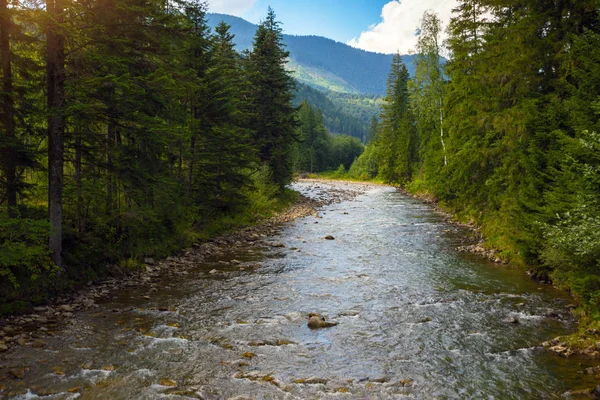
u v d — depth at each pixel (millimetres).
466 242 19250
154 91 11234
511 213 14742
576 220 8352
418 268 14617
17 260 8977
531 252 12805
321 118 121312
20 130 10828
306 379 6840
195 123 18859
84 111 10125
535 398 6238
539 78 14641
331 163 120750
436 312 10195
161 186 12883
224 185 22234
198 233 19000
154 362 7395
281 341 8422
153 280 12836
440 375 7008
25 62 10258
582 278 9195
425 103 42719
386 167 68312
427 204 37500
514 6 15945
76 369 7062
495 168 18578
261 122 32750
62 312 9742
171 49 12234
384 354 7852
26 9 9078
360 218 28125
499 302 10906
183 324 9297
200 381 6746
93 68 10461
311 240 20172
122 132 11984
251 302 10930
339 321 9609
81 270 11758
